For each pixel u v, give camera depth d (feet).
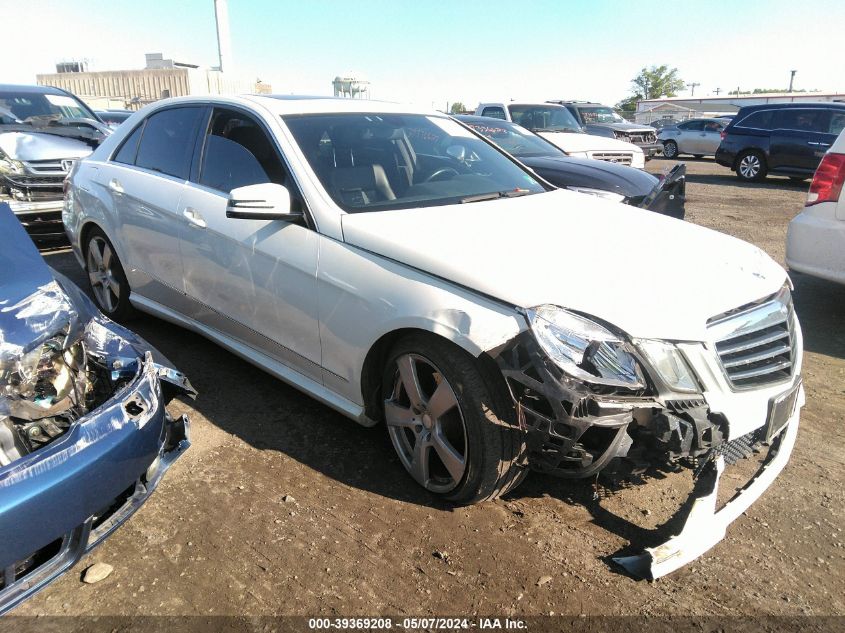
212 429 10.79
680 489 9.31
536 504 8.95
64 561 6.39
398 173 11.07
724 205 35.96
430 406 8.49
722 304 7.84
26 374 6.32
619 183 19.95
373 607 7.17
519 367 7.36
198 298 12.08
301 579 7.55
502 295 7.60
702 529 7.80
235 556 7.89
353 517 8.64
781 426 8.45
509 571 7.71
